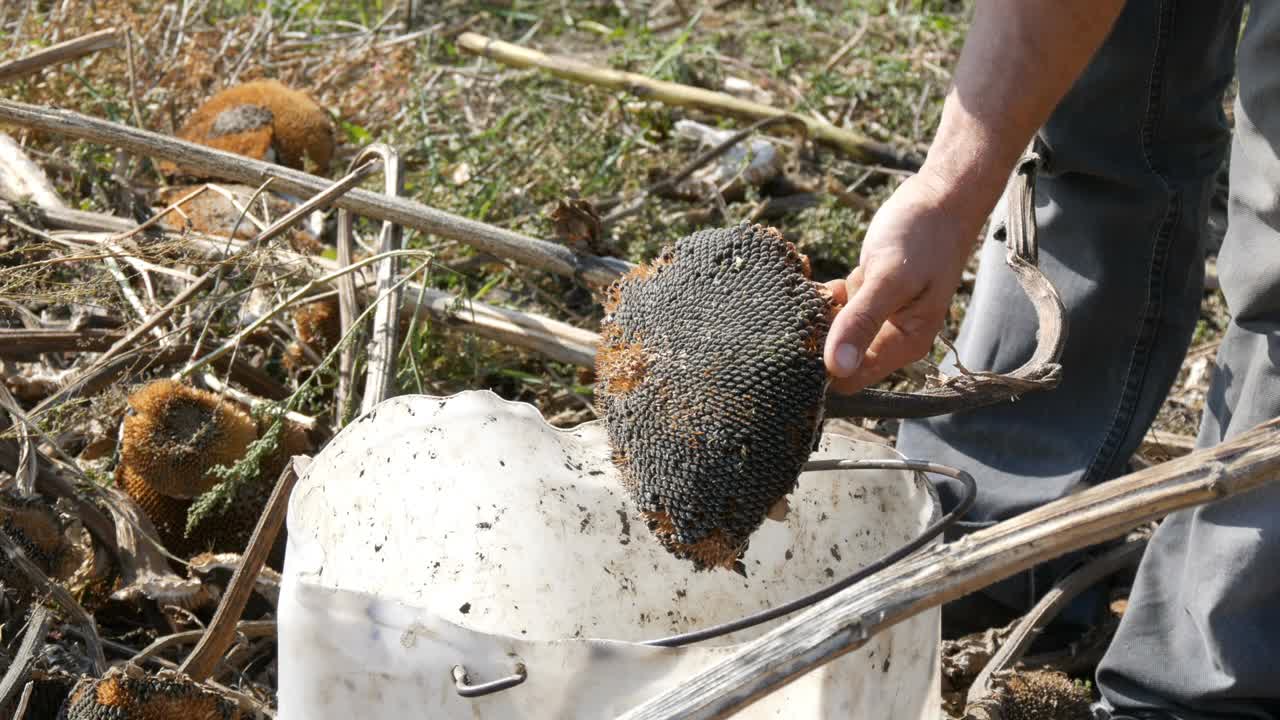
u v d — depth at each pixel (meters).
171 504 1.94
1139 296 1.99
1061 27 1.41
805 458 1.30
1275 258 1.55
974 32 1.50
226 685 1.77
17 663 1.51
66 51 2.67
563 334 2.23
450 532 1.58
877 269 1.36
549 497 1.63
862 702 1.34
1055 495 2.03
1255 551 1.55
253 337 2.35
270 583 1.80
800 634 0.99
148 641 1.85
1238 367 1.68
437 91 3.55
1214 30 1.88
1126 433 2.03
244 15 3.61
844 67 4.09
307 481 1.41
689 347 1.28
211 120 2.77
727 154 3.31
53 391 2.18
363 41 3.70
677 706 0.99
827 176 3.16
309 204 2.16
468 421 1.58
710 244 1.34
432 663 1.19
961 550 0.99
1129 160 1.92
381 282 2.18
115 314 2.31
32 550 1.68
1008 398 1.48
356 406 2.15
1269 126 1.53
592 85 3.55
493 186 2.89
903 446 2.19
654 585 1.69
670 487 1.29
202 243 2.33
